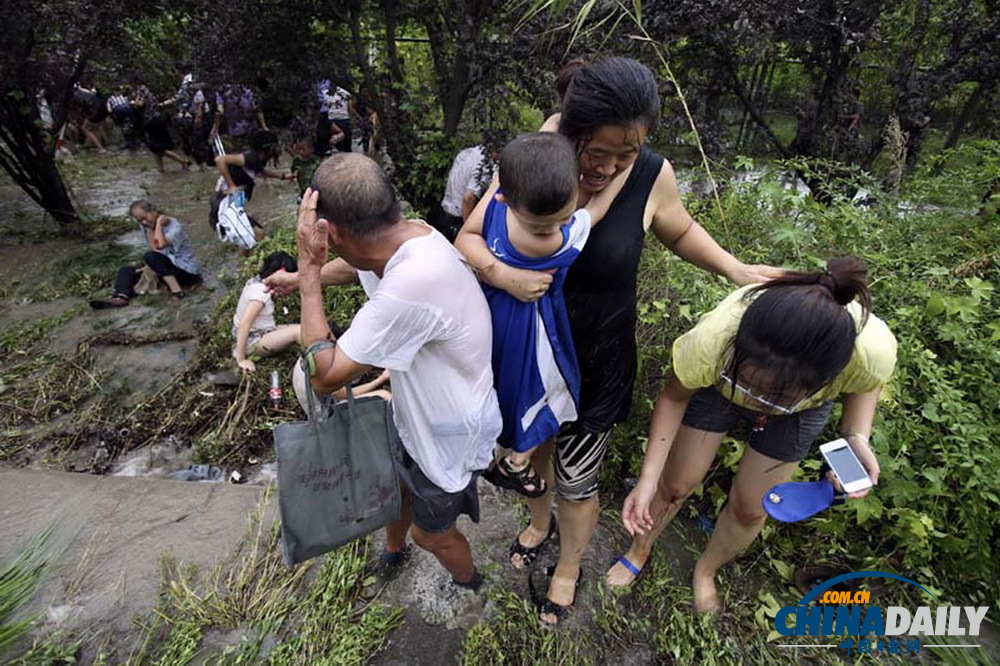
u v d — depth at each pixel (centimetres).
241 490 258
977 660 196
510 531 240
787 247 298
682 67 494
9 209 705
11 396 366
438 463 158
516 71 379
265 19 443
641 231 148
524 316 144
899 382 225
